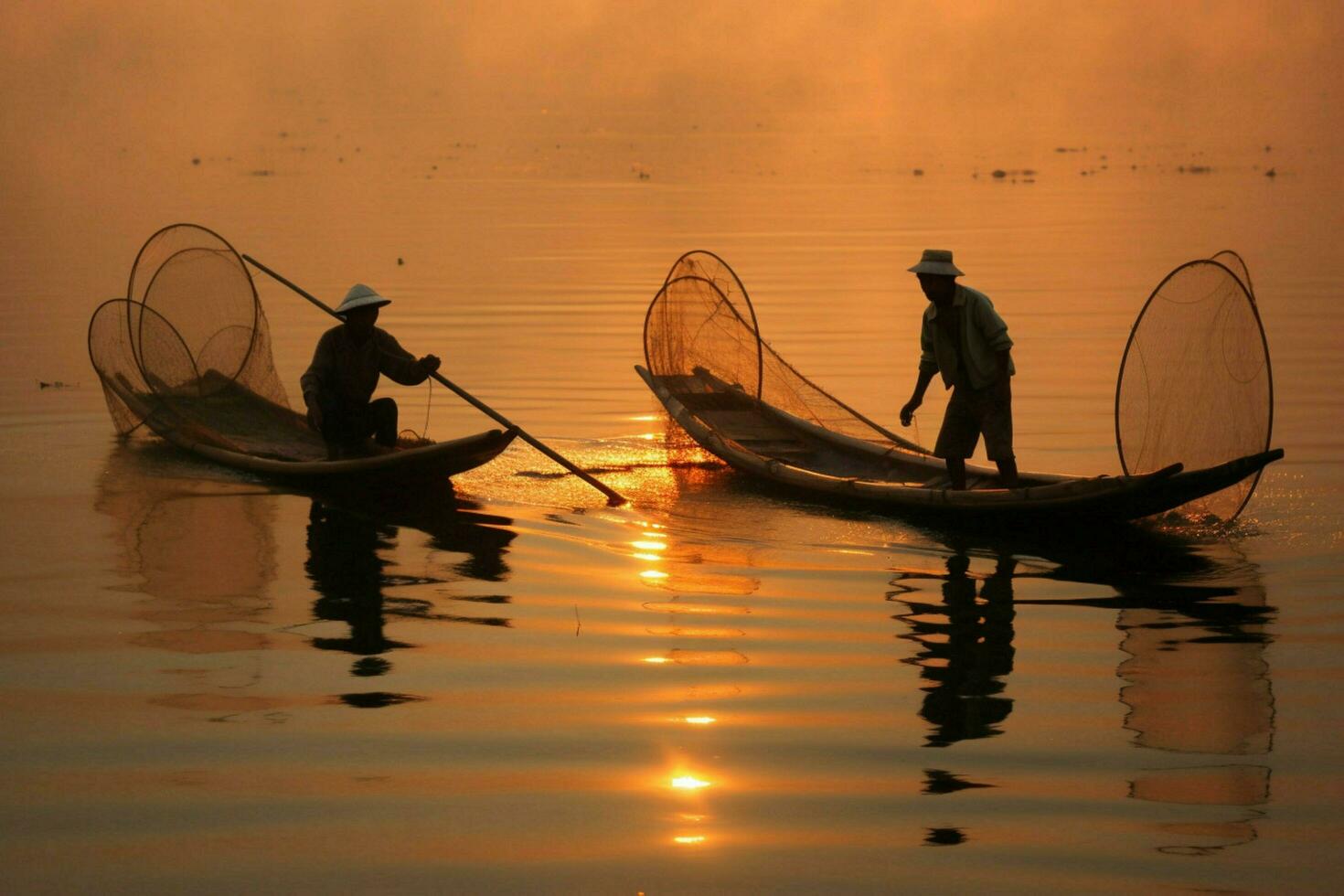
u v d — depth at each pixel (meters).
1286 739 20.91
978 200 105.62
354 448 39.38
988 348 33.00
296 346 56.34
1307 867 17.30
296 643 25.06
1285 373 48.12
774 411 41.75
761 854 17.69
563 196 112.56
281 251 80.69
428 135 192.38
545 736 21.03
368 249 81.94
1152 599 27.47
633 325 59.66
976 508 32.25
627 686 23.00
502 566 29.94
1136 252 77.75
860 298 65.25
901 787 19.42
